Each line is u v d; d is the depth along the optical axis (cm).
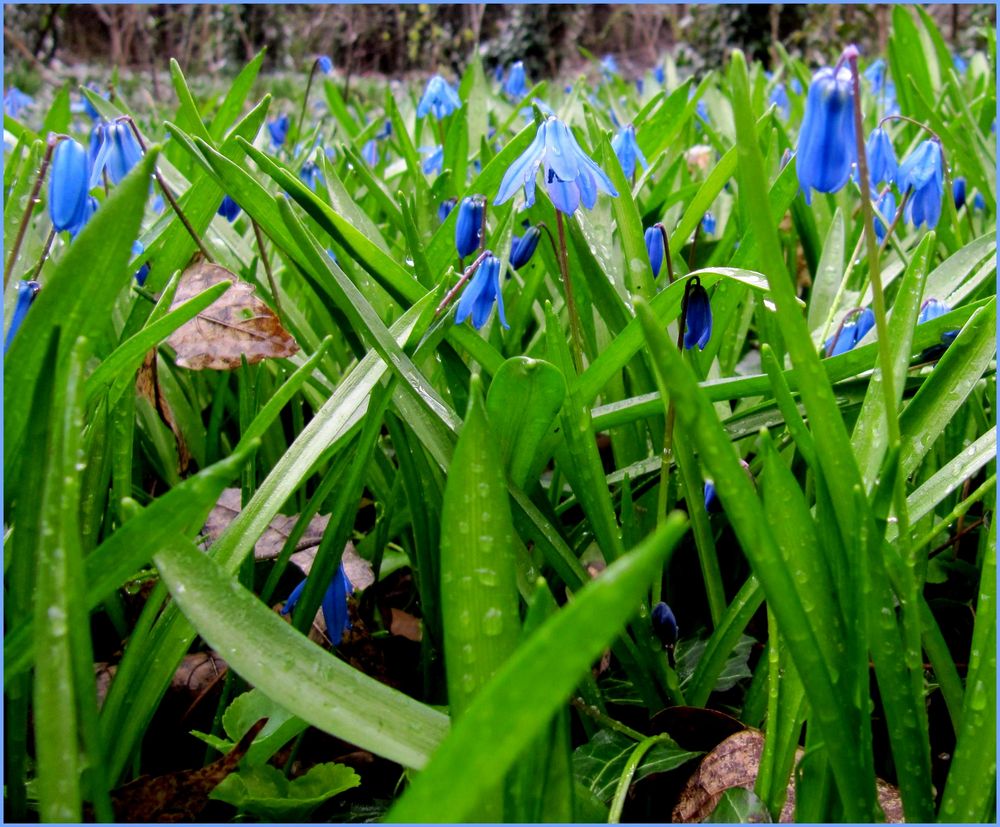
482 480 13
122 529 13
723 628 19
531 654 9
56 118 40
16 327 17
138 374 21
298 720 16
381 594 24
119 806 16
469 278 20
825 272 28
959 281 25
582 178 19
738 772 17
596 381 20
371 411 18
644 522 23
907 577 15
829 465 14
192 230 20
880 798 16
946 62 52
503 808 13
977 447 17
